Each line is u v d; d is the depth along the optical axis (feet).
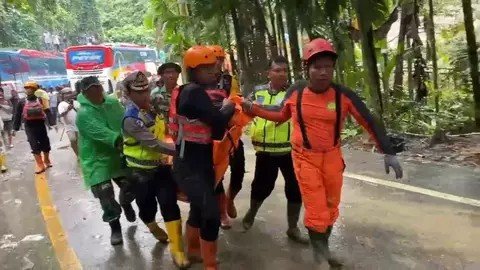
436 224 15.49
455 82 31.42
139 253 15.53
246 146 31.50
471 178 19.62
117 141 15.31
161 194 14.17
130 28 140.97
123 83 14.29
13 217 20.84
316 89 12.12
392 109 30.09
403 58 30.45
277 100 14.73
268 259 14.19
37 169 30.50
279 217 17.60
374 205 17.72
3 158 32.91
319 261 13.50
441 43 33.76
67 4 130.21
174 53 43.55
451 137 26.55
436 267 12.78
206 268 13.15
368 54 27.12
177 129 12.67
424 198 17.88
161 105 15.89
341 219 16.66
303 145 12.41
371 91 27.68
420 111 29.71
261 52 30.19
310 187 12.39
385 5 26.48
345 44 28.22
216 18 32.48
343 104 12.13
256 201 16.03
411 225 15.61
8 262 15.78
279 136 14.76
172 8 43.11
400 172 12.03
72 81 70.79
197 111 11.98
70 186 25.64
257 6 30.14
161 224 17.83
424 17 31.07
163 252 15.48
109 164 16.02
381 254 13.79
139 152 14.39
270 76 14.87
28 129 30.12
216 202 12.75
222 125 12.11
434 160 22.75
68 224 19.03
